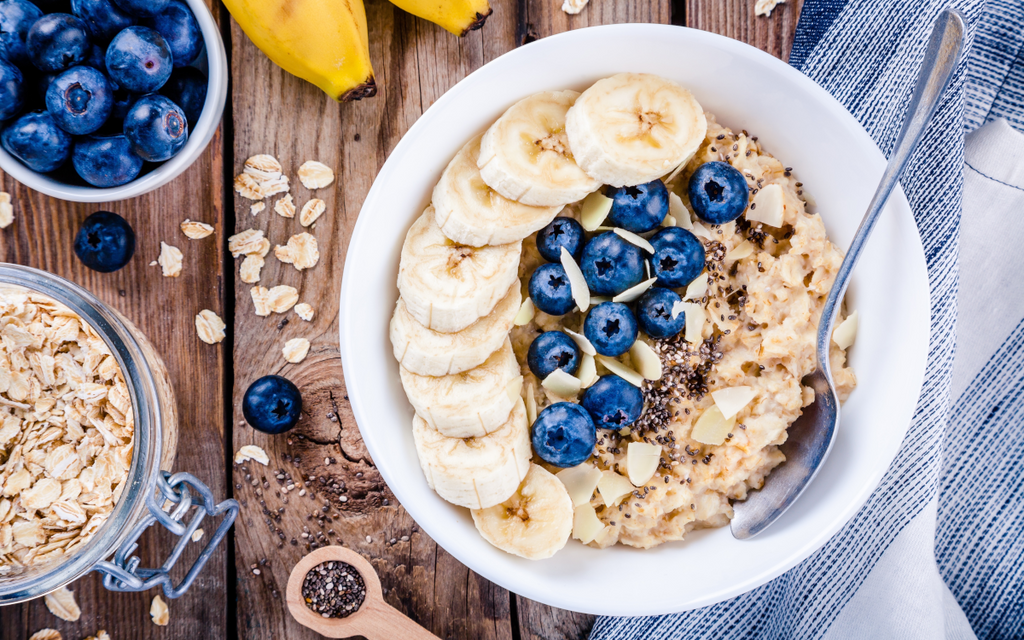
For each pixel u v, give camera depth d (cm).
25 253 46
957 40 38
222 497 47
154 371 45
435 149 42
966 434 48
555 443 41
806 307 42
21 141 41
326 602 46
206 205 46
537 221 42
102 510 45
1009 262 47
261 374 46
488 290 41
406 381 42
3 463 45
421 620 47
